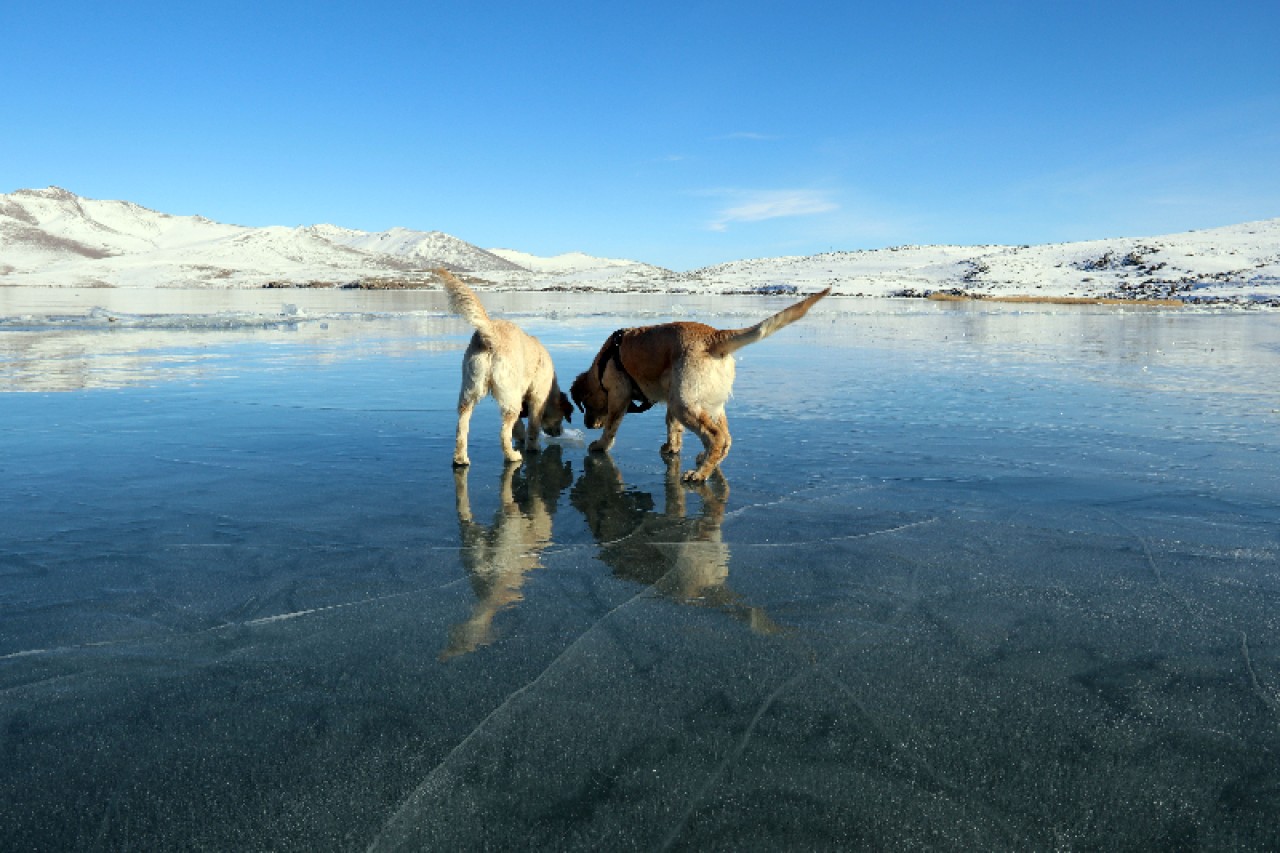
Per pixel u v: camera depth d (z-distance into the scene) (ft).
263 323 80.28
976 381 40.04
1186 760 8.20
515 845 6.96
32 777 7.85
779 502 18.67
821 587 12.93
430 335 66.69
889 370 45.06
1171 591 12.71
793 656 10.39
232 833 7.12
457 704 9.18
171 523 16.34
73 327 71.51
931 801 7.54
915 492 19.38
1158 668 10.09
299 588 12.82
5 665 10.05
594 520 17.25
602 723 8.77
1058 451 23.82
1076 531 16.01
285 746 8.38
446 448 24.77
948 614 11.79
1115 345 62.54
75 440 24.44
